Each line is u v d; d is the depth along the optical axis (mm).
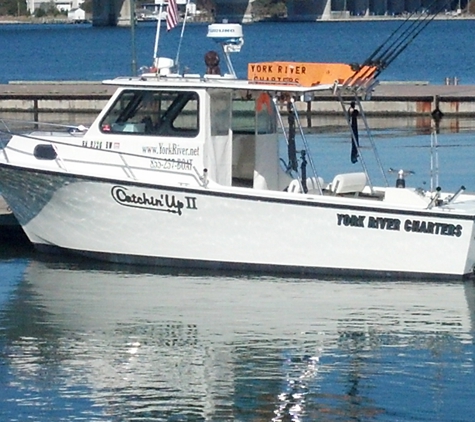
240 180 21953
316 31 141625
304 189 21703
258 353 18266
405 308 20188
